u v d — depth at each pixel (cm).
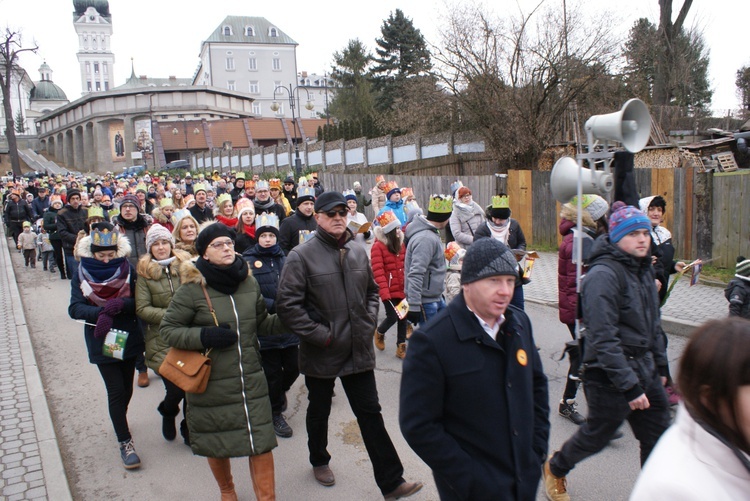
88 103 7012
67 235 1000
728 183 984
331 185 2284
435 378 236
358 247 413
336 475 432
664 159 1677
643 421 338
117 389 454
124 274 452
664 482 141
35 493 407
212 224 370
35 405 563
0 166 7681
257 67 10050
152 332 468
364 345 398
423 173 2231
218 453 359
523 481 239
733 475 139
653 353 344
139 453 479
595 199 486
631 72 1808
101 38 13788
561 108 1755
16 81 9738
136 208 681
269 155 3762
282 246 679
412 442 238
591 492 390
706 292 877
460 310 241
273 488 367
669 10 2164
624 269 328
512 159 1825
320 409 410
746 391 138
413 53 4778
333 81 6281
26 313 970
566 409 496
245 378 364
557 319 812
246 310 373
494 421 237
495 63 1778
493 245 234
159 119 6694
